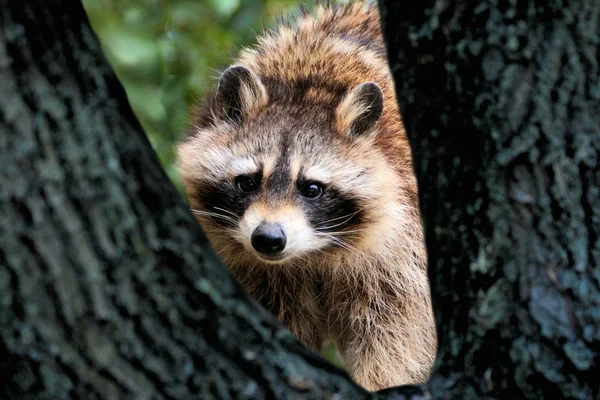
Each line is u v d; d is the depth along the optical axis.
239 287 5.54
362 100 10.52
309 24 12.30
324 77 11.18
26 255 4.87
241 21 14.64
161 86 12.90
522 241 5.45
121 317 5.01
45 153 4.93
